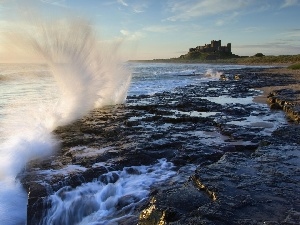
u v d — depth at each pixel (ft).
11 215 21.72
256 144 30.30
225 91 80.48
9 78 132.26
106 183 24.50
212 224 13.41
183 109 51.11
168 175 25.05
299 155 23.67
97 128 38.11
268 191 16.88
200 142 31.83
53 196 22.18
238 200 15.74
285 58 356.59
